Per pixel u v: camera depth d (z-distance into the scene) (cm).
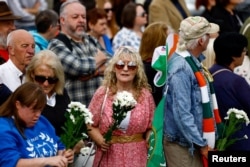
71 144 1731
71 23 2145
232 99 1959
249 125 1969
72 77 2128
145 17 2711
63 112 1859
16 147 1627
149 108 1905
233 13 2792
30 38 1908
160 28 2123
